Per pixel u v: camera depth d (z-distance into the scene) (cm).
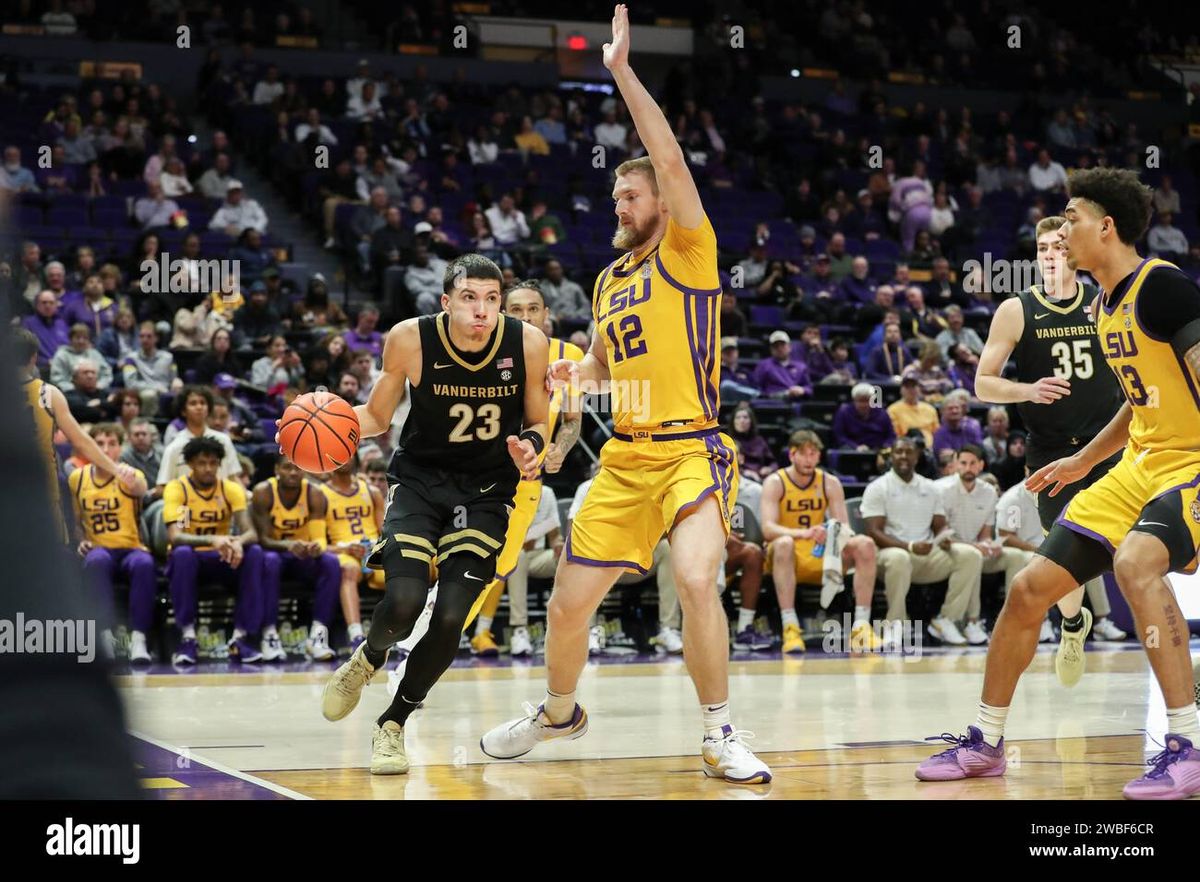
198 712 562
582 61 2156
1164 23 2334
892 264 1592
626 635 955
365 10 2041
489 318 401
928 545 973
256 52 1847
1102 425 544
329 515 904
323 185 1523
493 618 960
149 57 1767
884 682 690
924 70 2152
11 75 1584
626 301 392
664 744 456
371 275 1416
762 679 708
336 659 877
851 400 1197
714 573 373
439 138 1692
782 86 2081
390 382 412
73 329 1054
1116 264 372
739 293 1475
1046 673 729
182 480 855
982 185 1841
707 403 391
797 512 962
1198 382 351
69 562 62
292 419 407
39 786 61
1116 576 355
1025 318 544
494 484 420
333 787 359
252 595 855
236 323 1207
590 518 396
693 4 2231
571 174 1666
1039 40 2245
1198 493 357
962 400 1145
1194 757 341
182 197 1448
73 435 650
